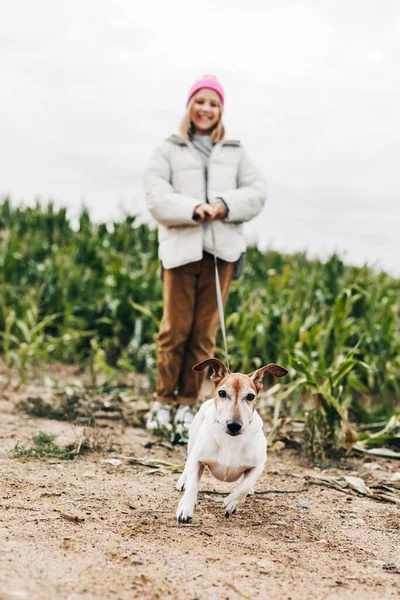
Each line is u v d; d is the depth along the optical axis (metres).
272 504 4.43
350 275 10.27
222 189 5.98
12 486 4.20
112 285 10.45
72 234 13.94
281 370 4.21
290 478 5.19
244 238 6.14
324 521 4.14
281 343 8.71
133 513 3.90
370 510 4.48
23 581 2.77
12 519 3.56
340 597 2.96
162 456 5.51
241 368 9.10
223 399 3.83
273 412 7.44
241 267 6.21
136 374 9.47
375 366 8.55
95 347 9.12
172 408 6.35
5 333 9.02
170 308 5.98
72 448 5.40
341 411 5.91
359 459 6.01
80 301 10.48
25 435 5.65
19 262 11.32
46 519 3.61
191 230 5.82
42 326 9.14
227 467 3.85
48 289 10.65
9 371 8.41
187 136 6.20
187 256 5.75
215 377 4.20
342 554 3.56
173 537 3.54
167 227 5.94
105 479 4.62
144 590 2.83
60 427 6.08
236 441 3.83
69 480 4.49
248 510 4.24
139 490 4.42
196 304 6.07
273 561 3.33
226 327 10.05
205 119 6.11
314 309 9.30
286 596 2.92
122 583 2.87
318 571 3.27
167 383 6.21
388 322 9.02
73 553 3.16
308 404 7.68
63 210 13.98
